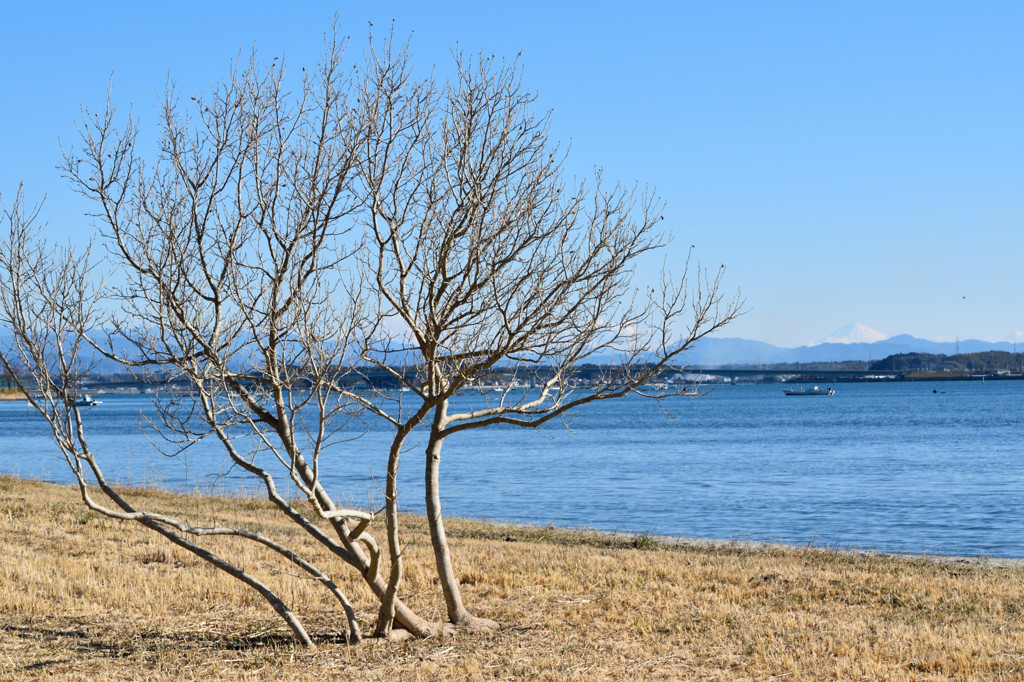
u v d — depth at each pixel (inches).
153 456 2304.4
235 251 345.7
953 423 3914.9
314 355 351.9
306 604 486.6
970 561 768.3
